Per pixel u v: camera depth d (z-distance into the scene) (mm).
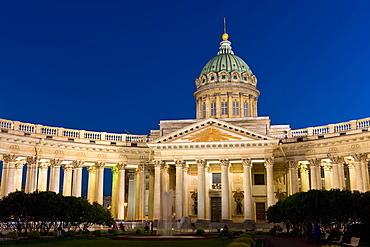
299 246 35469
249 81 95562
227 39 107125
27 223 49562
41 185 73250
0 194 62656
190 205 76812
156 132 86562
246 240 27609
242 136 70312
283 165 75875
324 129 70188
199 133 71875
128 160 75500
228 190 69812
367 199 41625
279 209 53625
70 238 42000
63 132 72062
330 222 48125
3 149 62469
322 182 79750
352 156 64500
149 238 43656
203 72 98625
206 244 35156
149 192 78062
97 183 72438
